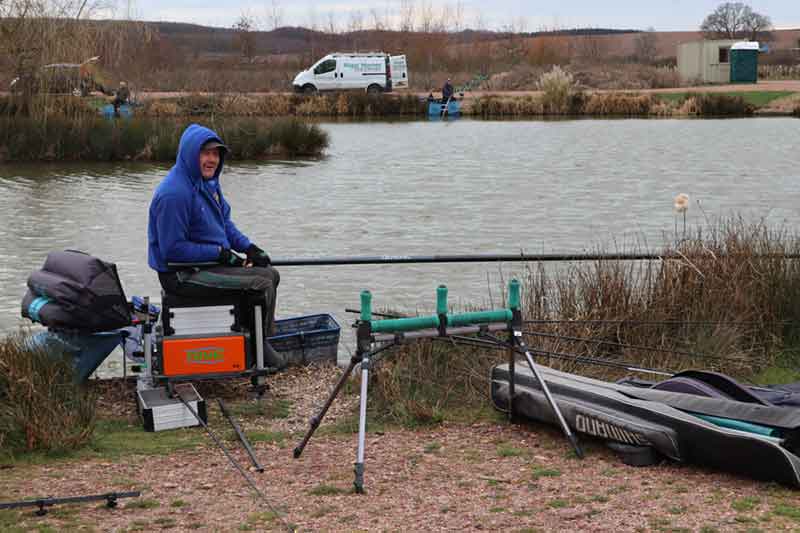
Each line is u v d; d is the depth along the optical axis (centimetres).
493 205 2141
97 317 709
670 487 519
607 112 5306
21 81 3181
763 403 571
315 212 2070
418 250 1655
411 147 3553
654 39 12138
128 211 2078
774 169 2728
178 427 666
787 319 846
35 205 2162
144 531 466
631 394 588
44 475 559
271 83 6594
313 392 752
